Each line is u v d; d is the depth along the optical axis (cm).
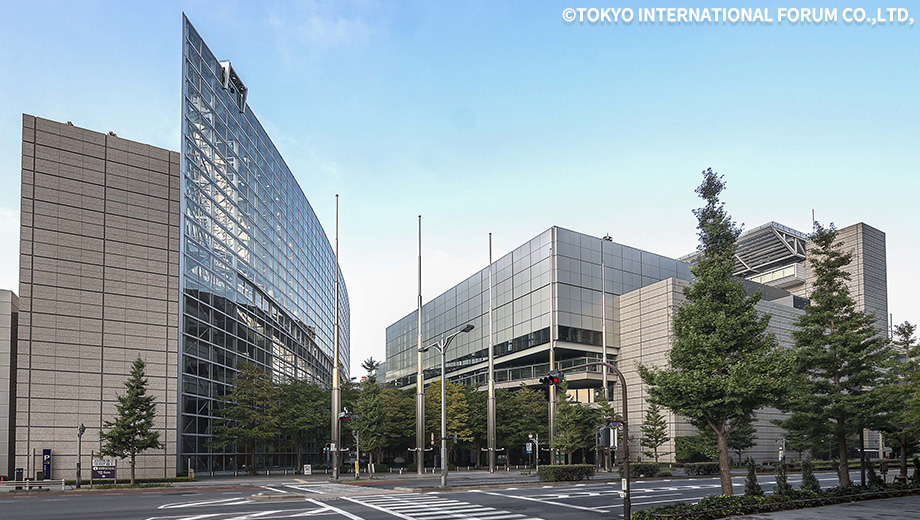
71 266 4844
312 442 8550
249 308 7106
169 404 5084
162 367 5097
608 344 8075
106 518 2431
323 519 2347
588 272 8075
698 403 2481
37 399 4581
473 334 9844
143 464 4891
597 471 5878
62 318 4753
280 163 8662
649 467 4906
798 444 6225
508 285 8869
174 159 5428
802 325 3297
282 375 8325
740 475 5244
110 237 5028
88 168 5012
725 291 2570
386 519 2344
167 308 5197
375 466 7088
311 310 10331
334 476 4966
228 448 6284
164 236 5278
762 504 2350
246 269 7088
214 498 3309
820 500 2561
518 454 8225
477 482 4316
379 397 5984
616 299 8281
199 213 5912
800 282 10150
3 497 3628
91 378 4788
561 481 4281
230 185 6738
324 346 11488
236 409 5825
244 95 7219
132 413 4312
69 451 4625
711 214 2705
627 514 2123
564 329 7731
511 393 7656
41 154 4844
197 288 5766
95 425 4744
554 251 7831
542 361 8625
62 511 2725
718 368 2466
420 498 3192
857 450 7900
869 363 3122
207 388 5866
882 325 9381
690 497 3189
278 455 7625
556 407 6388
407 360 13000
